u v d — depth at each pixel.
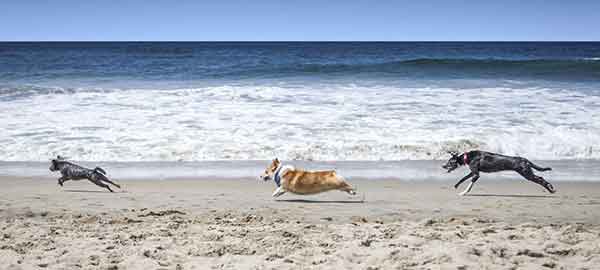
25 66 40.16
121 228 7.23
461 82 27.09
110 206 8.85
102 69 37.50
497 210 8.70
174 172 11.83
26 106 19.08
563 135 14.82
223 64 42.34
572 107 18.80
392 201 9.38
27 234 6.89
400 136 14.70
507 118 16.94
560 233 6.96
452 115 17.42
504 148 13.88
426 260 5.82
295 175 9.34
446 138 14.45
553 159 13.27
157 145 13.92
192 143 14.07
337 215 8.31
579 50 82.38
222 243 6.50
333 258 5.91
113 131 15.30
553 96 21.48
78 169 10.21
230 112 18.02
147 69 37.47
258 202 9.24
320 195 9.92
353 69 34.53
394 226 7.40
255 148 13.66
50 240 6.57
